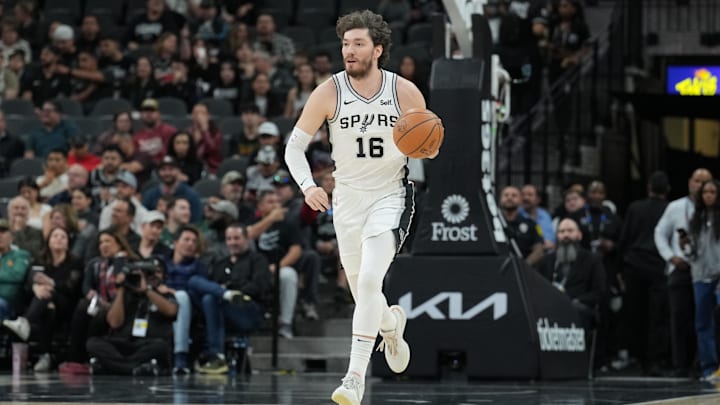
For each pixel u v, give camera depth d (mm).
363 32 12891
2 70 37969
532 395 17016
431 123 12562
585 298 24469
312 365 26469
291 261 26719
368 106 13008
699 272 24078
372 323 12539
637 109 39094
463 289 20688
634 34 37906
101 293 24766
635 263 27797
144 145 31750
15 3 42625
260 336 26984
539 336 20609
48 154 32469
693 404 15227
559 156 34156
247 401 15539
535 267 25953
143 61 36188
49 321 25688
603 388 19125
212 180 30297
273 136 29609
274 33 37469
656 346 27453
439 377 20953
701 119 41375
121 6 42438
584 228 28125
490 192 21250
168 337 24078
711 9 39062
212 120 32500
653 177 28062
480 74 20938
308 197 13078
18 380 21422
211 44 37031
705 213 24125
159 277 23953
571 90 35219
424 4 39000
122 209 26047
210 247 26328
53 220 27094
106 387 18922
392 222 12875
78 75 37062
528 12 34938
